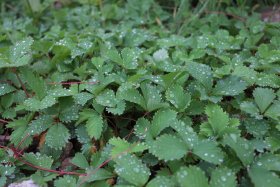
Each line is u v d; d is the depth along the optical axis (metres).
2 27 0.68
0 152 0.40
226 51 0.56
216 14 0.66
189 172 0.31
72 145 0.44
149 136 0.38
